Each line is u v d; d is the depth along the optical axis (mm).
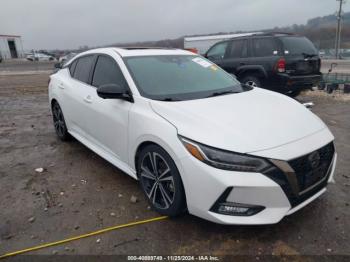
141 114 3117
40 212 3238
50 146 5281
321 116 7043
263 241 2713
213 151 2498
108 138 3756
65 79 4953
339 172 4004
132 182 3850
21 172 4234
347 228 2855
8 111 8477
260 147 2502
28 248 2691
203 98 3346
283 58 7559
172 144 2707
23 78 19047
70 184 3840
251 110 3053
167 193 2986
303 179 2619
